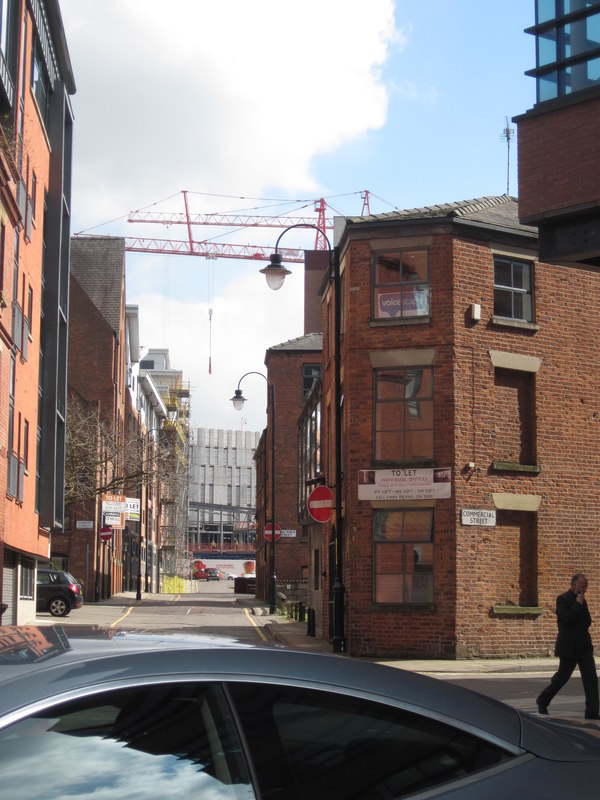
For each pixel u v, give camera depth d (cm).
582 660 1196
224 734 285
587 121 1512
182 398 11762
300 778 284
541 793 293
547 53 1568
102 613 3919
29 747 261
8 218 2395
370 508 2239
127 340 6556
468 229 2269
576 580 1205
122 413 6038
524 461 2288
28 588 3281
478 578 2186
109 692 280
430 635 2159
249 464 16650
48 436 3338
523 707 1295
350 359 2289
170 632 353
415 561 2205
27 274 2864
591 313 2411
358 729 298
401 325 2255
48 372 3344
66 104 3603
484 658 2161
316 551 2992
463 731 308
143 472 4572
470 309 2247
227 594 7962
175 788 272
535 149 1563
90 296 5688
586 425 2361
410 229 2269
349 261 2327
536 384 2306
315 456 3216
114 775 268
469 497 2197
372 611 2203
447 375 2217
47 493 3319
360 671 316
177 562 10438
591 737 341
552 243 1560
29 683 273
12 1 2561
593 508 2341
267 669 302
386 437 2253
